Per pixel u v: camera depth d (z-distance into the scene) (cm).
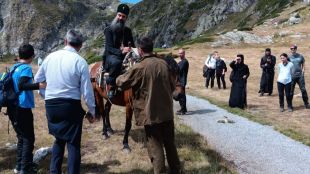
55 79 724
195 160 949
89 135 1202
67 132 727
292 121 1497
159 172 771
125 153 1011
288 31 6650
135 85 766
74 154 728
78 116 733
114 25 1040
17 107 819
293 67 1719
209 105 1916
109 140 1144
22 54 823
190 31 19550
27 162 841
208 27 18975
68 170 729
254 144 1155
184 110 1655
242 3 18662
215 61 2636
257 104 1934
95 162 948
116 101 1069
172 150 805
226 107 1805
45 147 1027
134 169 895
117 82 767
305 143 1170
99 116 1191
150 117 752
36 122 1408
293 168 948
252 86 2683
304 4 10012
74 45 745
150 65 757
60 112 722
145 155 998
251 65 4119
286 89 1702
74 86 727
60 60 728
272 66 2247
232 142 1170
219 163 930
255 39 6481
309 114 1639
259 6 16262
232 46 6316
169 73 776
